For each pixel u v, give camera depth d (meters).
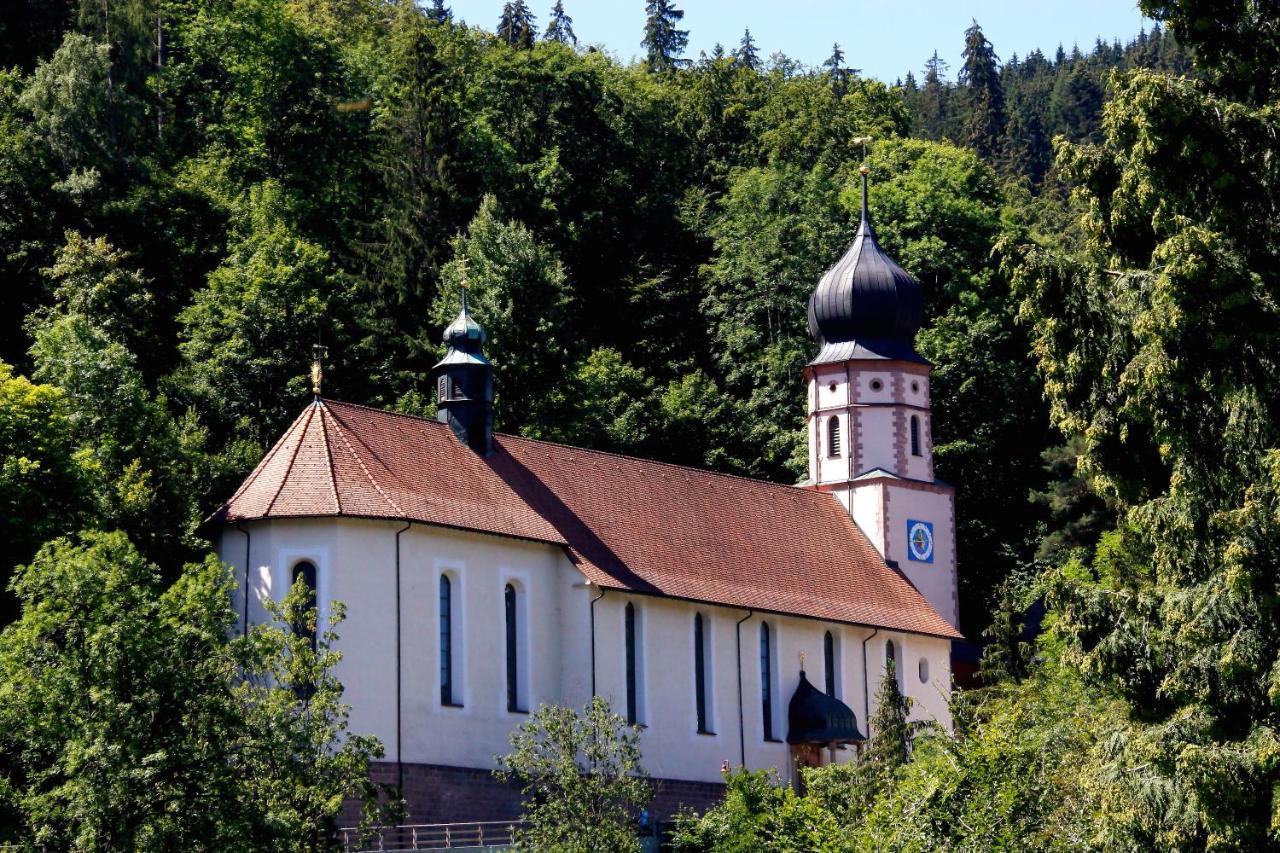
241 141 160.75
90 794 57.56
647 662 99.31
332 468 89.06
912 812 60.00
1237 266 55.38
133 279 124.06
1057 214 198.62
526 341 135.62
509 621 94.38
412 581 89.06
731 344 158.12
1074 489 136.50
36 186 132.62
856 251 123.62
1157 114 58.03
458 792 89.06
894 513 119.81
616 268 165.25
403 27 184.88
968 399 153.00
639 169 178.50
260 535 88.19
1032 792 60.75
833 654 111.19
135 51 152.00
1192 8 60.59
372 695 86.50
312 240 151.00
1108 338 59.47
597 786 77.62
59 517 83.06
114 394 98.19
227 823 58.31
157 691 59.53
